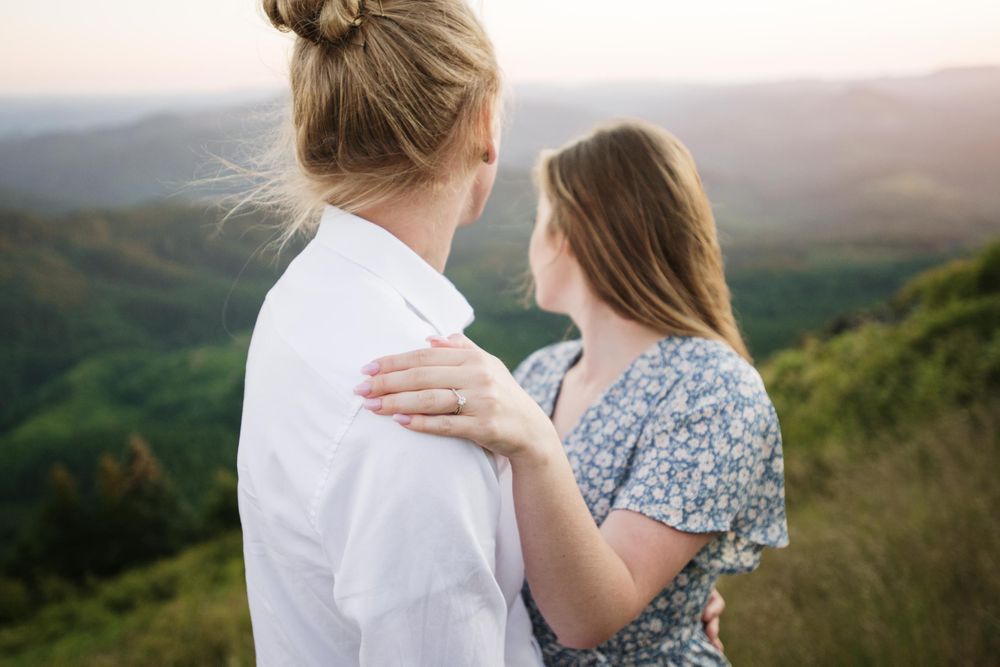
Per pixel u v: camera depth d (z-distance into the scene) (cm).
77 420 7950
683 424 109
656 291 119
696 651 119
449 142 78
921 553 281
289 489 74
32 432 7581
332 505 69
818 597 282
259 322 84
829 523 379
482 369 72
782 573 310
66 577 3722
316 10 75
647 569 102
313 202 82
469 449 71
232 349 9350
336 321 75
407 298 79
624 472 115
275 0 77
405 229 82
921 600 247
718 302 126
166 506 4147
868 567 271
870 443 610
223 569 2378
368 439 68
